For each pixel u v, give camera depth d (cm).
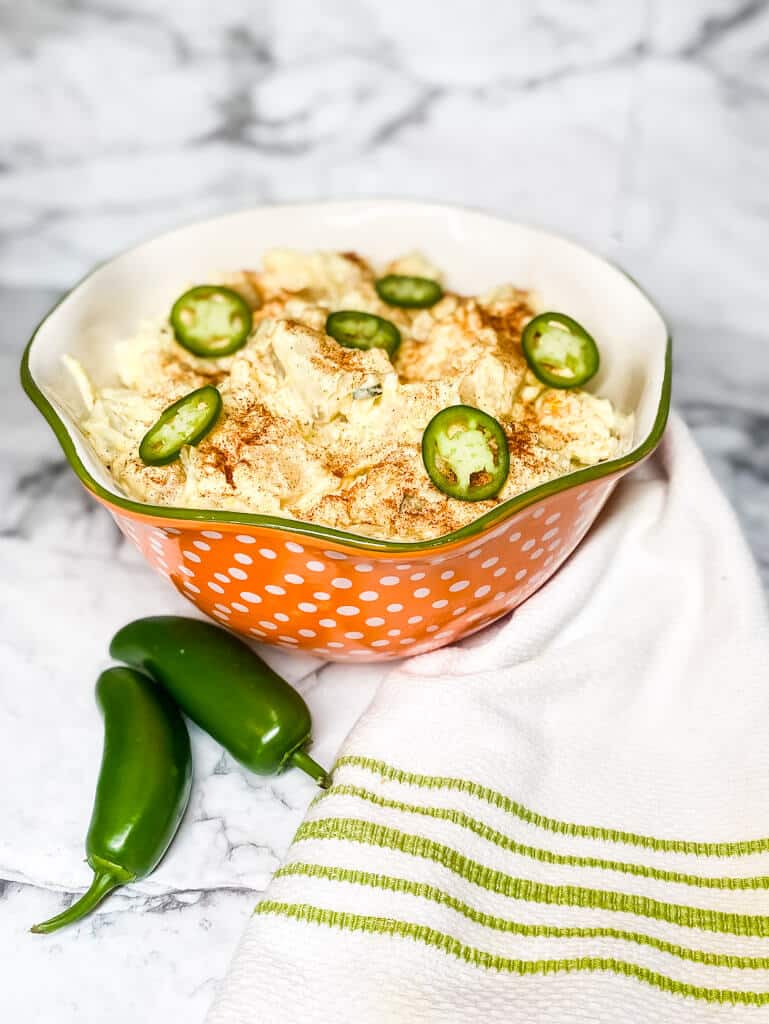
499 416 43
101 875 38
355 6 55
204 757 42
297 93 57
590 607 44
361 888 36
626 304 46
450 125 58
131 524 39
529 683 41
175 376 46
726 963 36
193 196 61
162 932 38
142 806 38
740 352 61
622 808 39
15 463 54
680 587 44
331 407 42
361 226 51
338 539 35
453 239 51
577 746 41
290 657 45
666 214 60
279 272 49
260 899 38
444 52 56
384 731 39
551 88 56
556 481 37
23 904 38
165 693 42
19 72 57
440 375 45
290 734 40
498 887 37
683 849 38
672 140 57
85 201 61
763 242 60
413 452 41
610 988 35
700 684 42
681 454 47
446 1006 34
